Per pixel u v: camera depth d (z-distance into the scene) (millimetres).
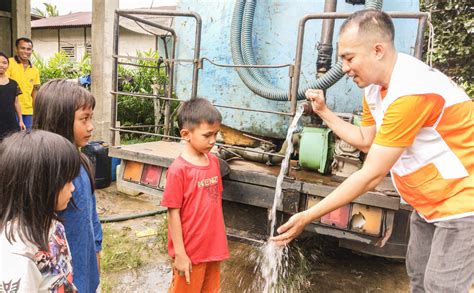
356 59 1720
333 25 3221
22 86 5324
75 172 1147
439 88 1652
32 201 1062
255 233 2918
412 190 1822
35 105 1562
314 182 2660
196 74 3254
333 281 3016
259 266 3150
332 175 2865
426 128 1690
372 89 1925
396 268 3299
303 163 2922
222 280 2934
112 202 4598
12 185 1055
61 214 1470
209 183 2131
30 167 1056
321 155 2832
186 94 4270
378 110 1916
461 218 1660
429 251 2021
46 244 1095
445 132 1673
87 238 1584
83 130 1592
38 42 19641
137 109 8125
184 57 4230
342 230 2531
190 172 2066
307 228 2623
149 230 3797
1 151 1085
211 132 2068
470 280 1680
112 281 2863
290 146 2721
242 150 3049
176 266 2066
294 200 2650
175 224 2051
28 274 1008
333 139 2898
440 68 5875
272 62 3826
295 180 2664
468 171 1672
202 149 2092
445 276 1705
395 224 2650
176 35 4242
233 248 3510
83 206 1555
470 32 5285
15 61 5312
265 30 3814
